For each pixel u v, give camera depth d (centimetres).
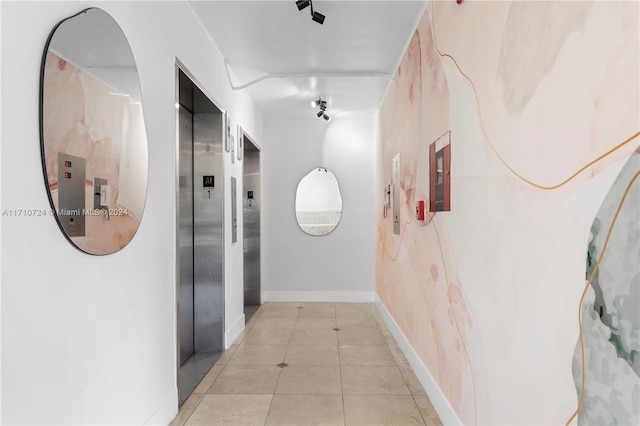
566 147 113
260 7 275
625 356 90
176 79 245
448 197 219
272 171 584
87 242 149
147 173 193
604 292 97
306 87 444
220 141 351
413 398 261
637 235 87
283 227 583
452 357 213
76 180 143
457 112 204
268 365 321
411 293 319
